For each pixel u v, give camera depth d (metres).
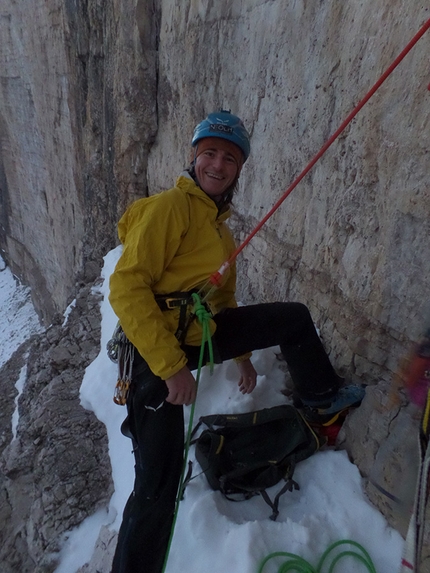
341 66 2.21
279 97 2.86
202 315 1.66
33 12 9.66
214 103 4.02
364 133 2.05
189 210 1.63
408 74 1.77
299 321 1.93
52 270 13.67
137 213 1.61
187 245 1.66
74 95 8.16
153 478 1.63
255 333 1.91
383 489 1.73
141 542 1.64
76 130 8.55
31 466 3.03
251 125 3.32
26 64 11.29
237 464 2.04
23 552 2.63
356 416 2.03
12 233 17.53
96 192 7.26
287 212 2.84
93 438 3.00
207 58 4.04
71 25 7.40
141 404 1.65
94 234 7.49
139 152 5.91
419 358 1.38
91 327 4.51
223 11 3.65
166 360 1.52
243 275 3.62
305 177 2.60
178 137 5.04
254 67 3.20
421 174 1.74
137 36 5.24
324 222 2.43
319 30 2.38
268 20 2.94
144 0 5.11
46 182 12.21
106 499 2.63
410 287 1.83
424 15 1.68
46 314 14.71
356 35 2.08
